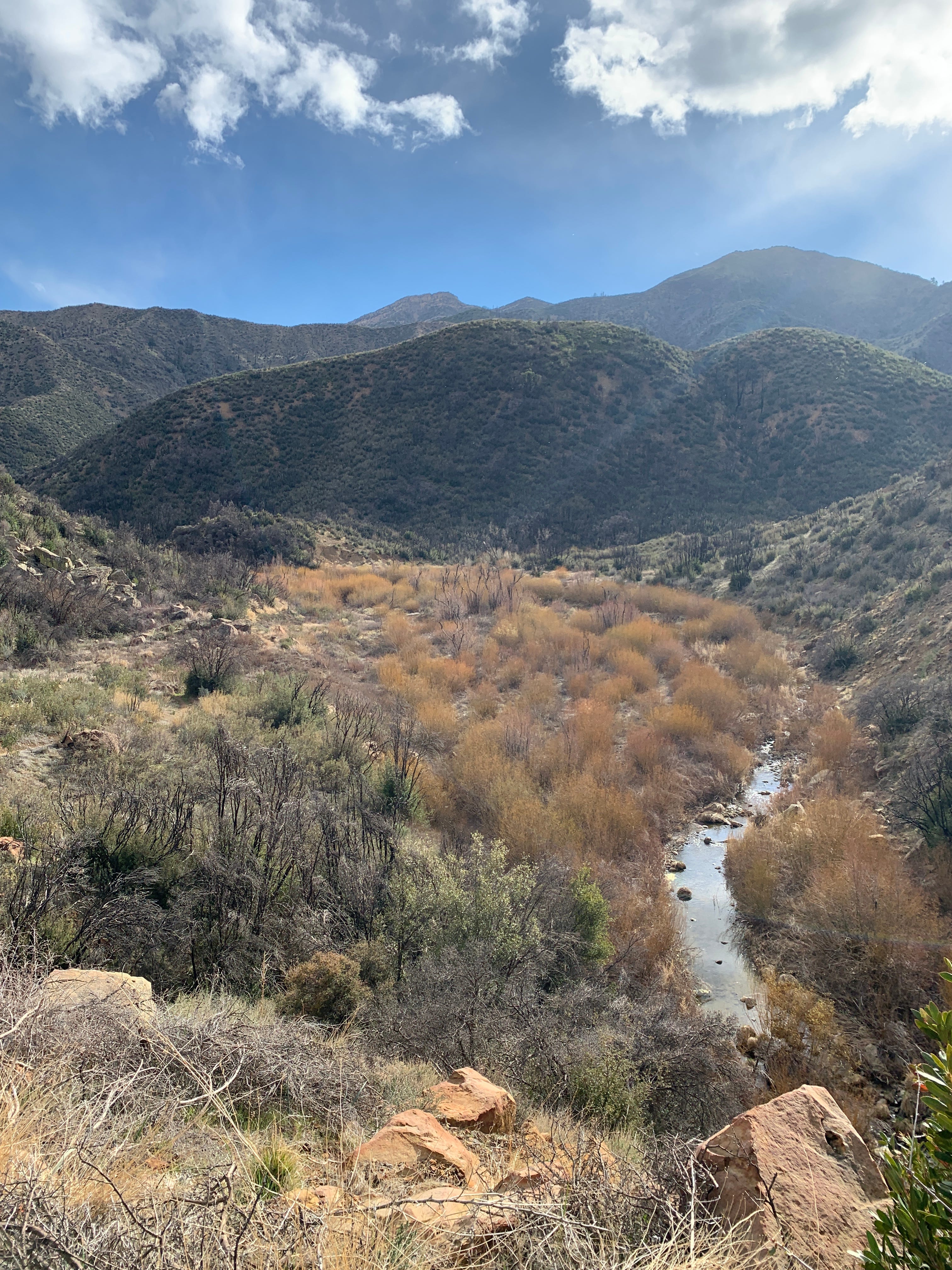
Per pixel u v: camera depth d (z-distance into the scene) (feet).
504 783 43.32
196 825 27.66
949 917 30.50
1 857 22.07
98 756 35.60
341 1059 12.87
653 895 36.29
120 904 21.24
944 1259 5.48
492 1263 6.45
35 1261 5.20
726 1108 20.15
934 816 35.58
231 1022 13.02
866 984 28.96
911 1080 24.25
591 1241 6.83
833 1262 6.66
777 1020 26.68
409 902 24.88
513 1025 18.37
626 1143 14.47
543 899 28.45
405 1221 6.70
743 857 39.24
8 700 41.55
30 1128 7.28
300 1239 5.84
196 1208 6.15
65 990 12.62
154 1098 9.12
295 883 25.29
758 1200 7.30
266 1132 9.77
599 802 43.09
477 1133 10.44
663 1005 24.31
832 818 38.68
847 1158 7.86
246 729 43.98
